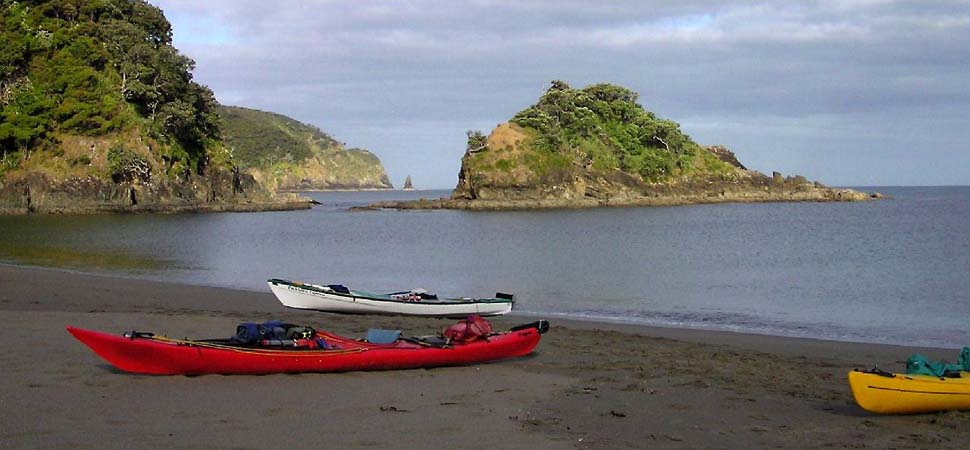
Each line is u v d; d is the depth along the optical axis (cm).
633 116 16288
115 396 1218
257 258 4975
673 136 16038
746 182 16212
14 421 1062
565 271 4225
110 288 2814
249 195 13788
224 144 14075
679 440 1055
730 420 1162
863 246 5788
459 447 998
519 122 14925
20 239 6325
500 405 1224
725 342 1967
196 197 12506
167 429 1043
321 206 15962
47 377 1322
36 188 10975
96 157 11350
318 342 1463
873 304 2895
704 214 11788
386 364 1474
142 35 12800
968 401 1207
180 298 2623
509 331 1672
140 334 1377
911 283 3569
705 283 3619
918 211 12169
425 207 13850
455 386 1357
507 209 13588
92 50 12006
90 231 7512
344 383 1358
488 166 14100
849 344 1964
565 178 14288
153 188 11731
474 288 3431
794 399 1304
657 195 15138
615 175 15038
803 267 4372
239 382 1338
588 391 1332
